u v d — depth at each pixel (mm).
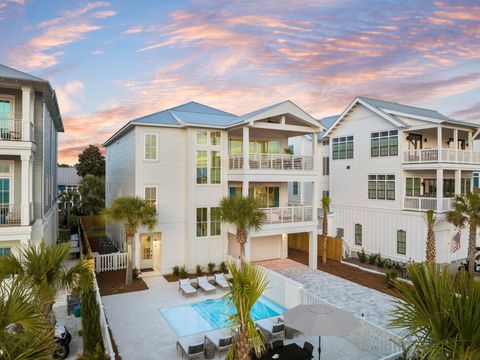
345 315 9602
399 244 23625
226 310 14906
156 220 18672
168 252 20500
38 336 5160
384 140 24688
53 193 25750
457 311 4910
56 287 9562
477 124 23875
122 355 11070
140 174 19859
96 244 27984
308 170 21766
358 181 26609
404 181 23516
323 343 11992
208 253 21156
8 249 15797
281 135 24250
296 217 21406
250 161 20641
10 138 16141
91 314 10266
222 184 21562
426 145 25500
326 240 23797
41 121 17016
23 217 15266
